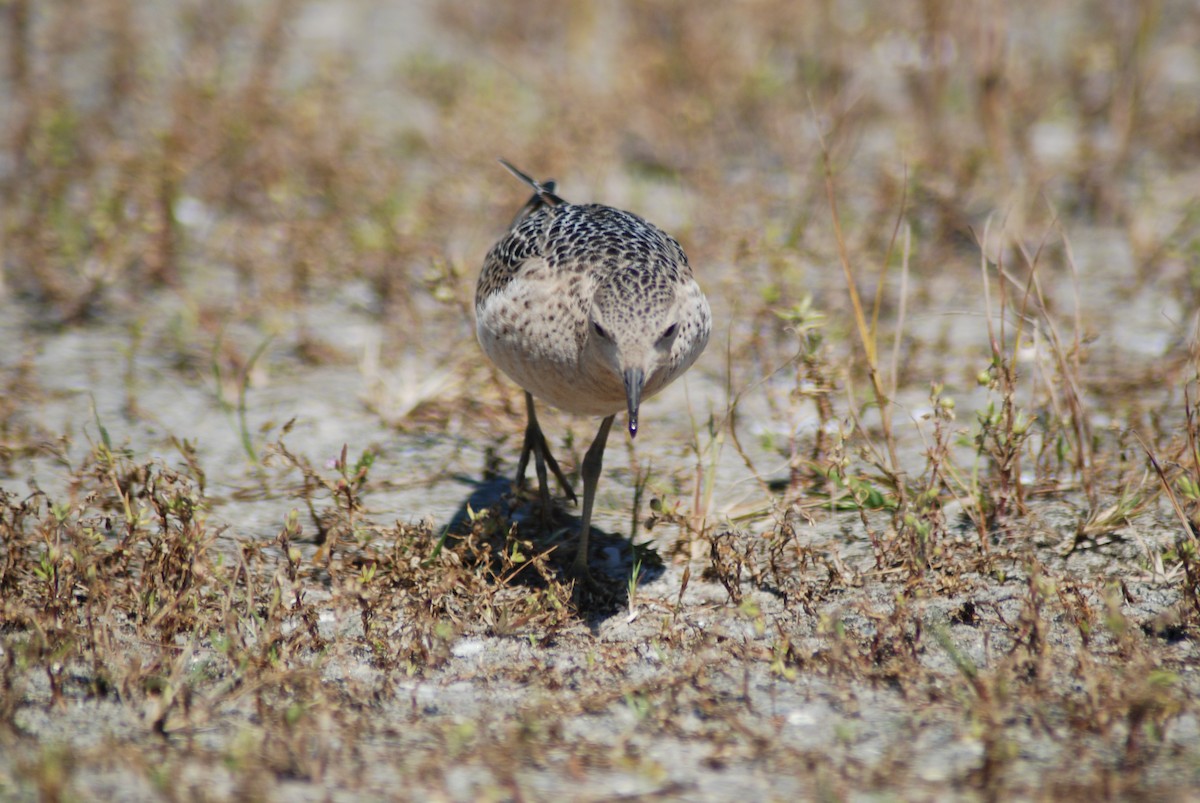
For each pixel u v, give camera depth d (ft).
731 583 30.63
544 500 33.81
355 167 52.34
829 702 26.03
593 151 54.19
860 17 69.00
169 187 48.49
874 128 59.67
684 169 55.06
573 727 25.26
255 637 28.02
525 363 30.81
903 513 31.50
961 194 50.52
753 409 39.17
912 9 64.54
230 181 50.85
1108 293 45.85
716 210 50.16
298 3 69.87
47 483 34.45
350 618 29.27
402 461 36.83
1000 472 32.58
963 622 29.14
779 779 23.40
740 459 36.68
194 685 26.22
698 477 33.09
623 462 36.91
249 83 56.29
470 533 32.53
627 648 28.45
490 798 22.43
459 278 40.57
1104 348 42.09
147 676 26.02
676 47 61.16
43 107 53.42
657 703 25.89
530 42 67.31
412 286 46.24
